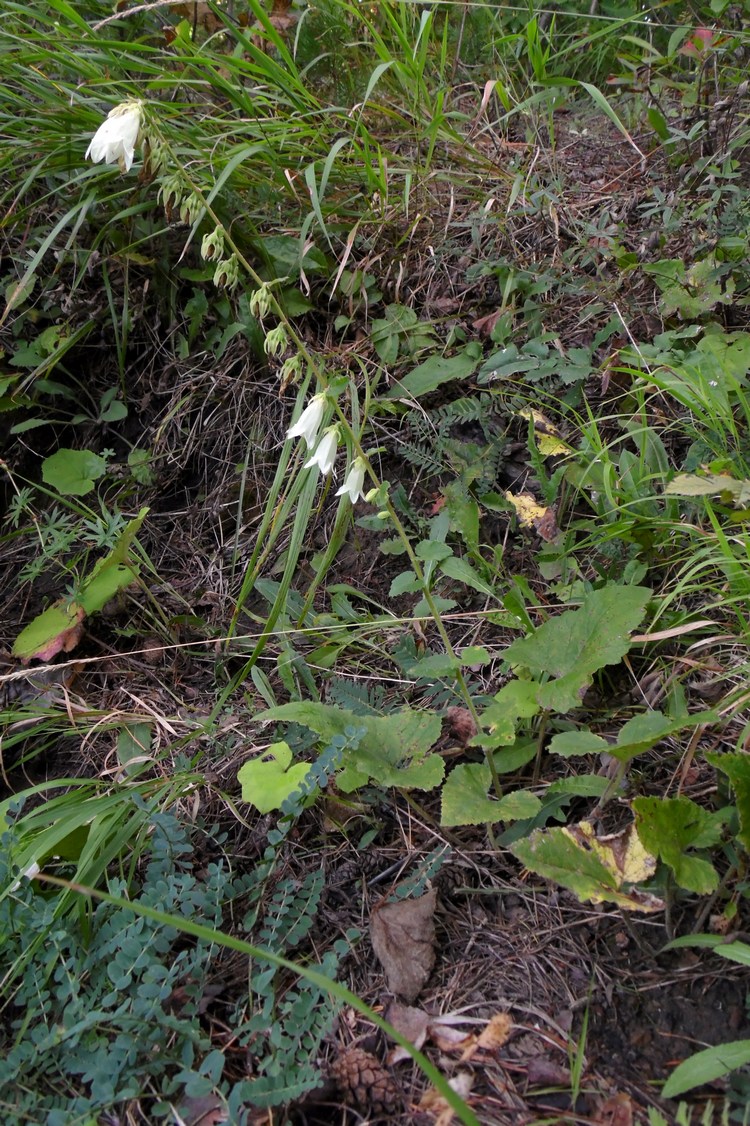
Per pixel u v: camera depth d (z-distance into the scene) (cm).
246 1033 173
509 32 462
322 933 193
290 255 337
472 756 221
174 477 338
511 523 282
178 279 348
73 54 317
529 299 327
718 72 385
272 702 248
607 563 262
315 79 416
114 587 287
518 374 312
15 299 301
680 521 252
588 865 164
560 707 186
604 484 253
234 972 186
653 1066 158
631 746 167
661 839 160
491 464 290
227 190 334
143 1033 163
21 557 324
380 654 267
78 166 335
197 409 342
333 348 341
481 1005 172
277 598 259
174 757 246
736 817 178
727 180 337
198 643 268
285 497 318
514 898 191
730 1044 147
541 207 341
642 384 289
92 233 342
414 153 382
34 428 349
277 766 205
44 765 259
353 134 358
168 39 361
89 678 284
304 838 215
